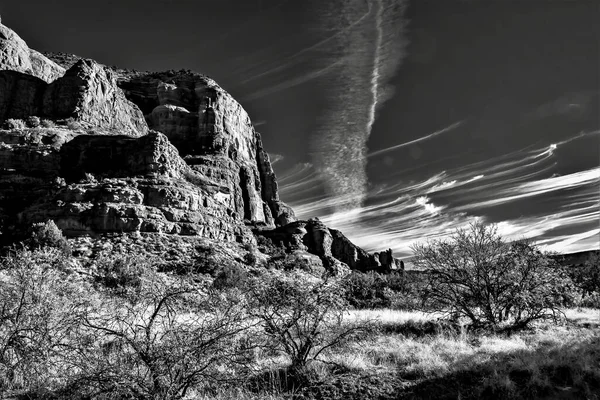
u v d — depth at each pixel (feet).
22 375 25.76
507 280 49.88
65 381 24.03
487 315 50.88
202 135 372.17
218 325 24.81
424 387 27.76
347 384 27.91
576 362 30.30
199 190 216.13
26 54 326.65
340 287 34.83
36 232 143.64
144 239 160.04
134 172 208.33
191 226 181.57
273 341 31.81
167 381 22.36
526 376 29.09
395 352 34.45
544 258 51.19
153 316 24.02
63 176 207.92
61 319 27.61
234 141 394.32
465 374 29.45
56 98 279.28
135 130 321.93
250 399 25.25
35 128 236.43
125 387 21.54
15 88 280.31
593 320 53.36
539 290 50.26
